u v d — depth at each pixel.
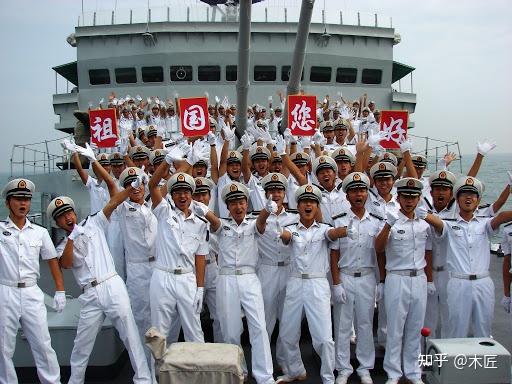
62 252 5.16
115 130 8.43
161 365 3.93
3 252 4.91
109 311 5.14
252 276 5.43
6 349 4.95
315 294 5.23
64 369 5.63
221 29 13.56
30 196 5.05
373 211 6.07
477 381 4.05
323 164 6.42
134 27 13.64
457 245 5.50
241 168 7.28
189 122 7.32
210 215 5.38
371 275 5.48
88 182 7.75
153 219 6.00
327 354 5.16
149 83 14.05
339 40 14.11
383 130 7.79
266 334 5.28
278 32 13.67
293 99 7.75
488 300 5.42
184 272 5.29
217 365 3.89
